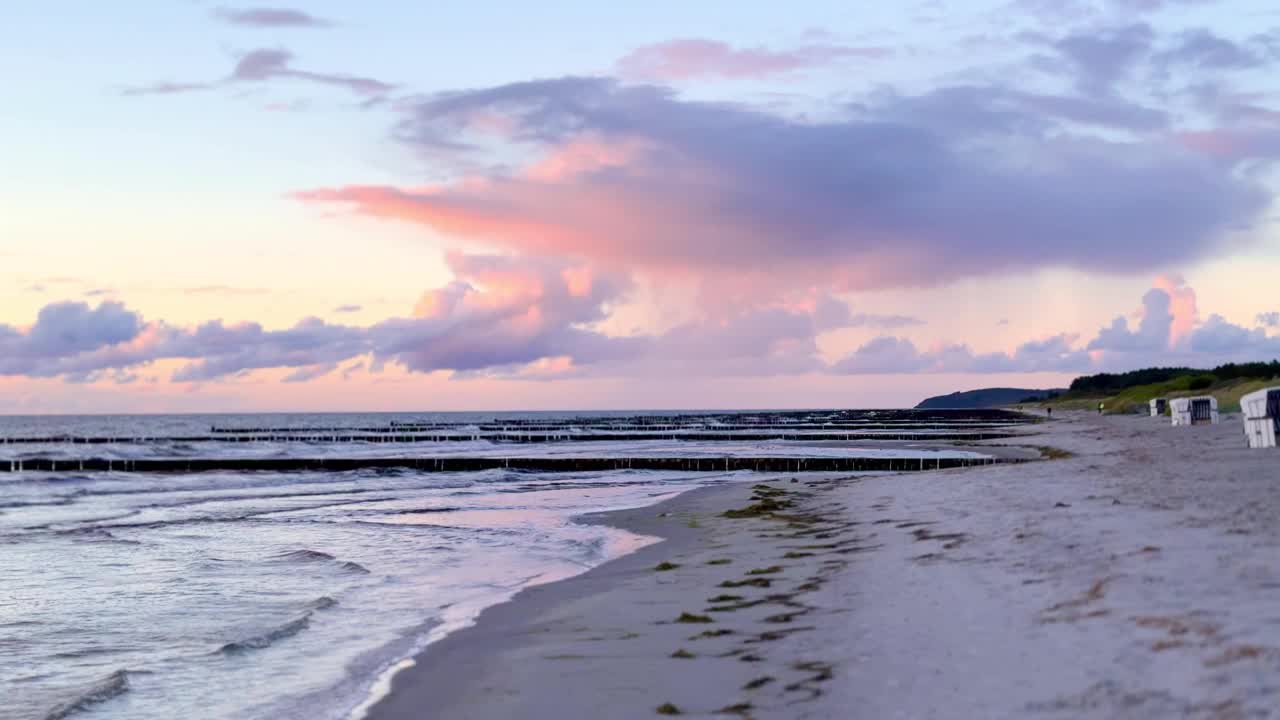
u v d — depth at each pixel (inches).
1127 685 245.3
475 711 318.7
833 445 2883.9
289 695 370.9
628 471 1914.4
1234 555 378.9
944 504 765.3
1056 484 815.1
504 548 782.5
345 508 1170.6
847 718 261.9
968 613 356.5
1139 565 380.5
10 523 1041.5
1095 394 7691.9
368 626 492.7
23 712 373.1
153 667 420.8
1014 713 241.3
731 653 355.9
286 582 652.7
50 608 571.8
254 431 5157.5
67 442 3809.1
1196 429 2185.0
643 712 295.1
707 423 6240.2
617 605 487.5
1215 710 218.2
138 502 1300.4
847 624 374.9
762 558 603.2
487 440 3846.0
